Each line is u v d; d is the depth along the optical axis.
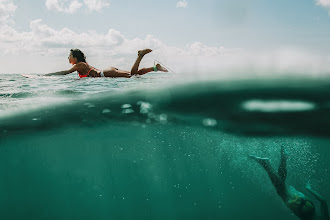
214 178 6.36
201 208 6.84
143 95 2.96
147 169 6.32
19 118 2.77
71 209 7.30
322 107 2.59
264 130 3.32
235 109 2.85
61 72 3.58
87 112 2.99
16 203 6.61
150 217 7.64
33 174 5.86
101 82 3.48
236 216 6.45
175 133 3.85
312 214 2.21
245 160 4.91
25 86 3.37
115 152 4.91
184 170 6.36
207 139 4.11
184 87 2.92
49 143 3.97
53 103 2.82
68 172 5.98
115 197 7.45
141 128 3.59
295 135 3.45
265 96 2.67
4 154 4.20
